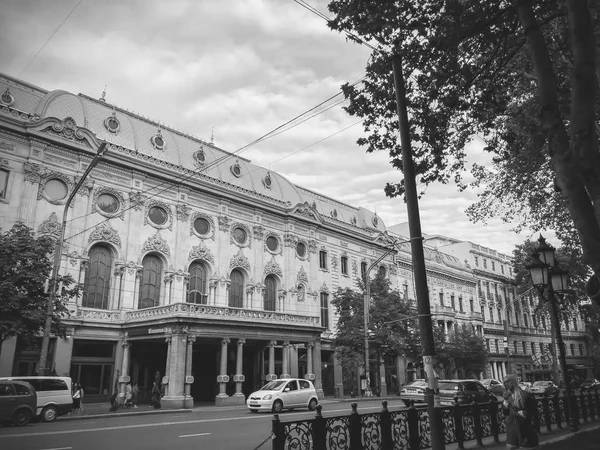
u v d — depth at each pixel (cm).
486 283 7931
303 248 4947
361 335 4234
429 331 875
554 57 1655
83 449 1256
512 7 1223
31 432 1609
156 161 3747
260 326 3484
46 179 3156
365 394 3778
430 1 1373
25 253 2342
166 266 3700
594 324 3219
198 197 4019
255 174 4778
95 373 3186
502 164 2412
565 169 880
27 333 2364
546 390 4147
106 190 3453
